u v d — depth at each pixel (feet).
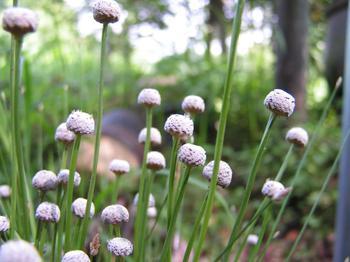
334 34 2.14
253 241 0.57
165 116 2.49
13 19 0.30
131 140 1.70
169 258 0.43
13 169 0.36
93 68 2.65
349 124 0.84
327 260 1.42
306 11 2.23
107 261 0.47
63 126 0.45
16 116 0.35
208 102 2.34
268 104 0.38
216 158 0.36
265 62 2.91
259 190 1.85
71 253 0.34
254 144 2.29
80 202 0.43
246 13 2.19
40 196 0.40
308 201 1.62
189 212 1.63
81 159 1.23
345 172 0.85
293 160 1.82
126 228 1.01
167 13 2.92
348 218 0.84
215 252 1.18
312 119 2.31
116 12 0.37
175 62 2.63
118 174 0.52
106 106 2.45
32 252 0.21
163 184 1.62
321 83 2.98
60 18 2.18
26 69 0.76
